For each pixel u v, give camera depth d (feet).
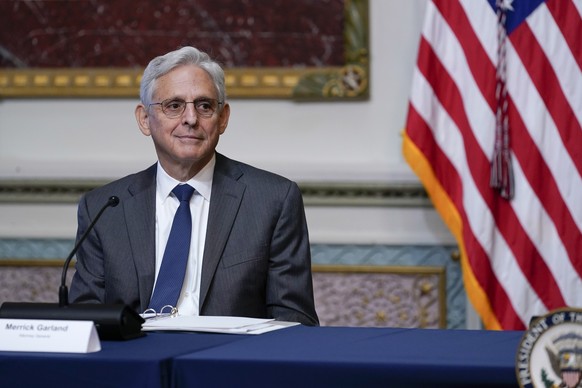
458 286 36.91
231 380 14.05
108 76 37.99
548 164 33.47
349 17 36.83
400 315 37.22
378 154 37.27
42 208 38.58
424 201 36.86
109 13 38.17
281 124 37.65
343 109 37.40
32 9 38.50
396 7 37.09
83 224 24.09
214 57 37.58
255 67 37.40
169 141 23.26
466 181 33.91
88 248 23.84
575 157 33.22
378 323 37.29
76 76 38.11
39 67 38.34
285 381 13.88
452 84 34.32
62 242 38.58
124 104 38.34
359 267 37.27
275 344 15.81
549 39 33.55
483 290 33.50
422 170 34.40
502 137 33.32
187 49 23.75
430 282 37.01
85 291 23.47
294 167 37.14
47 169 38.11
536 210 33.37
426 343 15.84
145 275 22.81
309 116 37.55
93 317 16.55
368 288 37.40
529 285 33.45
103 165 37.96
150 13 37.96
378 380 13.62
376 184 36.81
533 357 13.14
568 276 33.19
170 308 22.33
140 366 14.19
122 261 23.04
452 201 34.40
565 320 13.16
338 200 37.19
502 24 33.60
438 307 37.01
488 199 33.68
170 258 22.90
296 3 37.29
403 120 37.09
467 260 33.73
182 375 14.20
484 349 15.03
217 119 23.63
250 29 37.42
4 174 38.34
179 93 23.17
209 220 23.26
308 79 36.96
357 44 36.83
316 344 15.78
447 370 13.42
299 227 23.88
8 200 38.50
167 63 23.50
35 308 16.83
